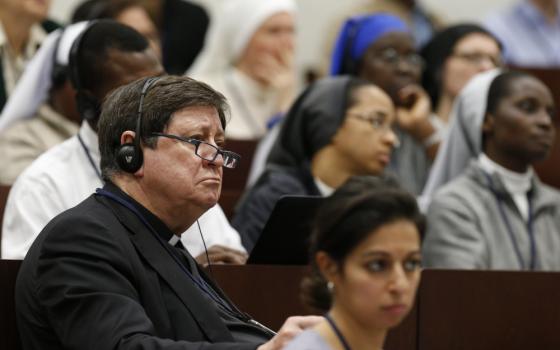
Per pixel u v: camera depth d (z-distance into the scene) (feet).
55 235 21.29
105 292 20.45
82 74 27.14
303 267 25.72
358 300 16.43
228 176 40.06
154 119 22.15
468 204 33.65
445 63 44.19
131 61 27.25
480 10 61.77
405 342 26.20
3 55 38.45
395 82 41.47
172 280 21.62
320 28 59.47
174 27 47.80
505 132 34.53
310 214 25.52
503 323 26.81
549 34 56.18
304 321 17.95
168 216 22.44
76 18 40.06
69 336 20.33
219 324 21.56
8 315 22.81
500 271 26.86
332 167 33.58
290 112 34.19
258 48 45.29
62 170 26.94
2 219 30.40
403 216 16.47
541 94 34.81
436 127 42.01
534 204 34.50
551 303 27.12
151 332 19.90
